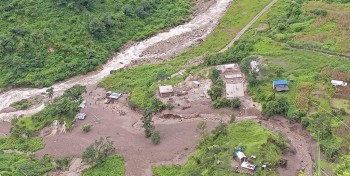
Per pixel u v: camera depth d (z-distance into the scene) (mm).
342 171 57906
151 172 76938
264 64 97250
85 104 97312
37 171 80062
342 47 101188
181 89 95375
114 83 104250
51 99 100812
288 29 111188
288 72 94438
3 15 113688
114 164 79125
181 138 83312
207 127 84750
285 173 71375
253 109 87312
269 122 84375
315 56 99438
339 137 76625
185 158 78562
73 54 111750
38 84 106312
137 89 99125
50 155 85000
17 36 111000
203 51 113938
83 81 107500
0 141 90750
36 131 92250
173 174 75375
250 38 110250
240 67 98000
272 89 89688
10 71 107688
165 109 91062
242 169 70625
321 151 74938
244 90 91750
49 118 93938
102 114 93688
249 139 77062
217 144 77812
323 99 85438
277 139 76562
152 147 82250
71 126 90938
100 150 81312
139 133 86750
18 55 109188
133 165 78812
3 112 99625
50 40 111625
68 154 84312
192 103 91375
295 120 82312
